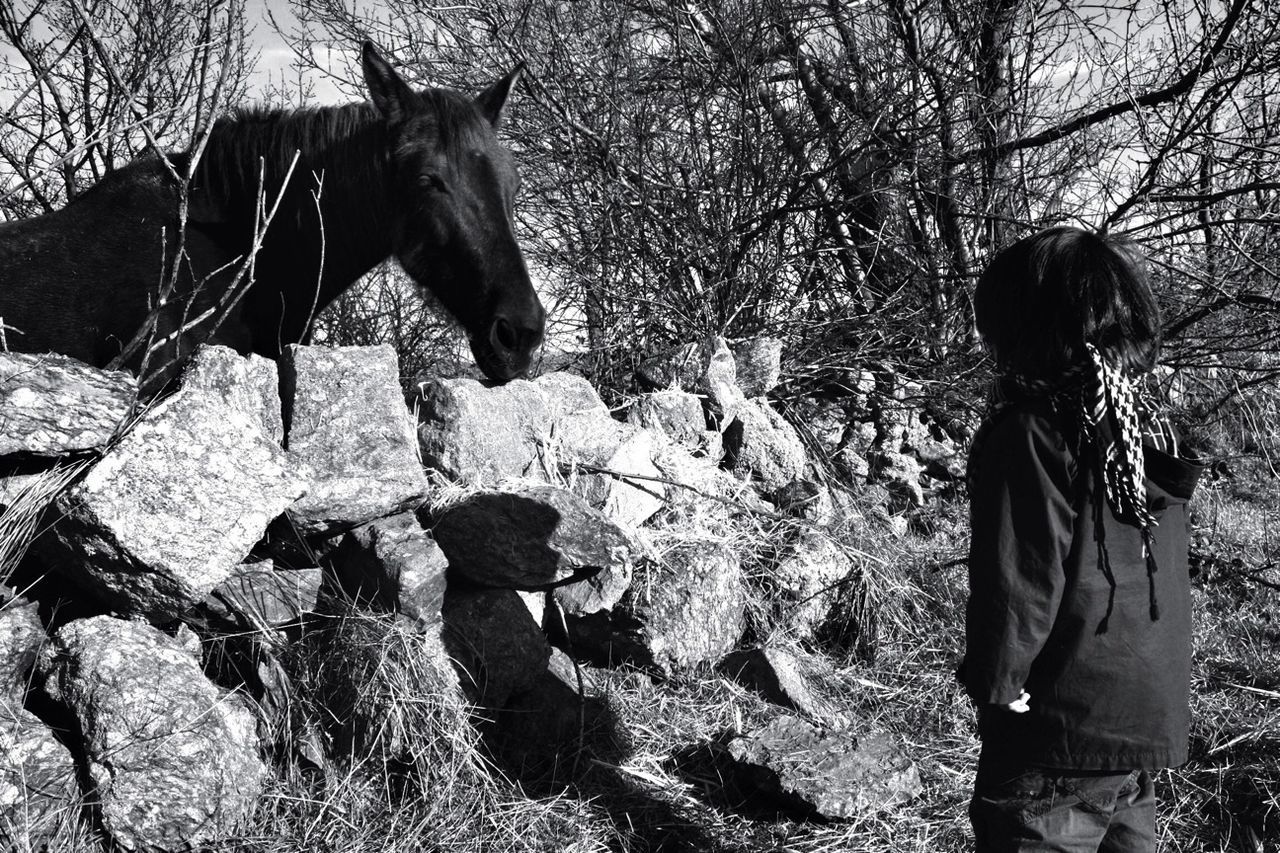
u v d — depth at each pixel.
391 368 3.21
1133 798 2.19
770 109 6.01
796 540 4.32
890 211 6.23
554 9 5.70
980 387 6.06
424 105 3.89
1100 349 2.00
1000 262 2.16
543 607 3.66
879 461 6.04
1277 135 5.39
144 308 3.61
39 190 5.27
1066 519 1.96
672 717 3.51
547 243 6.10
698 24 5.99
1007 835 2.11
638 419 4.67
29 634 2.58
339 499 3.03
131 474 2.55
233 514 2.69
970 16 6.01
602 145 5.74
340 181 3.92
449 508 3.26
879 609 4.19
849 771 3.07
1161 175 5.71
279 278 3.96
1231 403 6.20
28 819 2.34
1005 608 1.94
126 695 2.49
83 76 4.89
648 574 3.74
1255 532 5.71
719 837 2.93
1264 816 3.05
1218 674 4.03
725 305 6.02
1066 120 6.06
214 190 3.82
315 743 2.88
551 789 3.03
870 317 6.10
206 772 2.54
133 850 2.44
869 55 6.08
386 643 2.89
